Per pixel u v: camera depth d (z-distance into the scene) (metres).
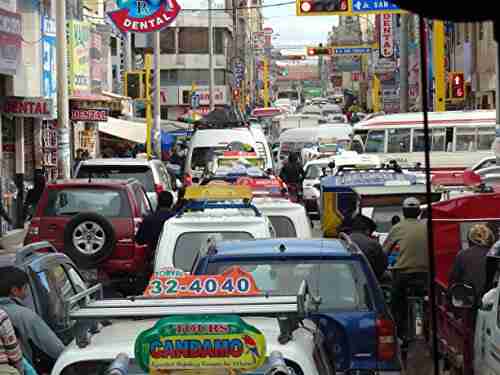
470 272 9.77
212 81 67.75
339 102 165.75
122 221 16.66
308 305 5.34
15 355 6.29
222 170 21.77
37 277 8.53
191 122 61.69
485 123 37.41
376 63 72.25
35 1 30.50
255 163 25.67
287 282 8.38
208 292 5.77
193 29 99.56
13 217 29.70
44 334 7.44
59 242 16.64
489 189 15.43
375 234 15.86
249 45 144.50
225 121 35.09
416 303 11.63
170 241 11.90
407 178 18.39
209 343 4.24
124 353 4.82
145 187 21.92
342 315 8.18
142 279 16.55
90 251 16.09
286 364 4.98
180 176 34.31
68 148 27.98
